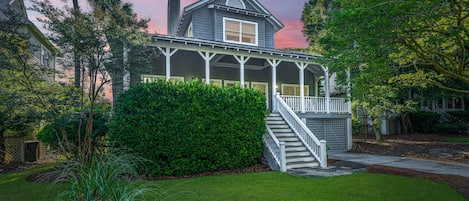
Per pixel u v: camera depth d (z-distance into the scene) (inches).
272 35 707.4
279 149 382.9
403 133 850.8
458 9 228.1
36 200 235.9
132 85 367.9
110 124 338.0
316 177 325.4
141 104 339.0
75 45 314.5
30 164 468.8
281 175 339.6
